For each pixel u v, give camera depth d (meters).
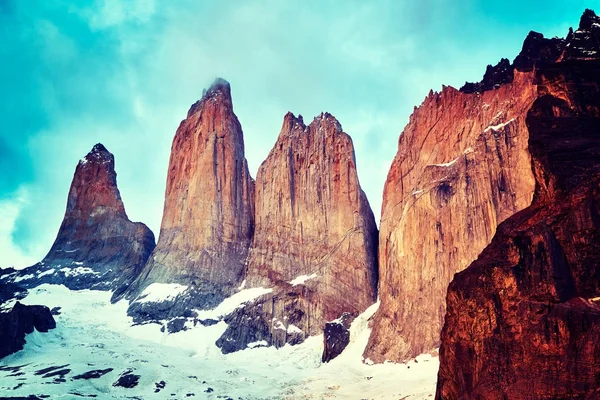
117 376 179.38
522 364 79.38
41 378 176.12
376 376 174.75
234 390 172.88
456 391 86.31
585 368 74.88
